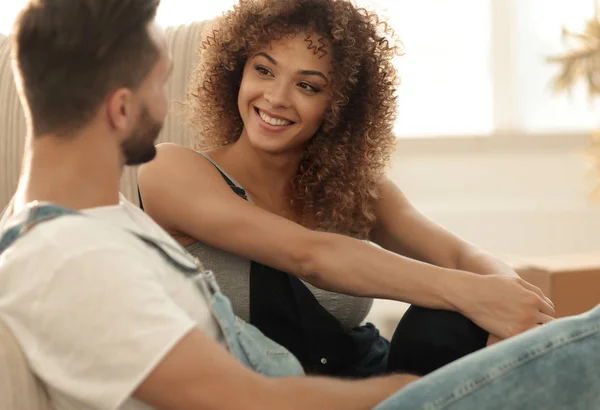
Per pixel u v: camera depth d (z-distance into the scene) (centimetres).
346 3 187
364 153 201
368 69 196
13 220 119
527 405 120
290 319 181
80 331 108
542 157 417
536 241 420
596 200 357
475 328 175
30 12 120
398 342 179
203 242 184
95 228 115
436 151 413
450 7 410
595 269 241
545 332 124
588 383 121
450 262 201
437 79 413
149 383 109
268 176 197
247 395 112
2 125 225
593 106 415
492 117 416
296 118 186
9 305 113
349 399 122
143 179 183
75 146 120
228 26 191
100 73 118
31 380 114
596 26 352
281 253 175
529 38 413
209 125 202
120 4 120
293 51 182
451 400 119
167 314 111
